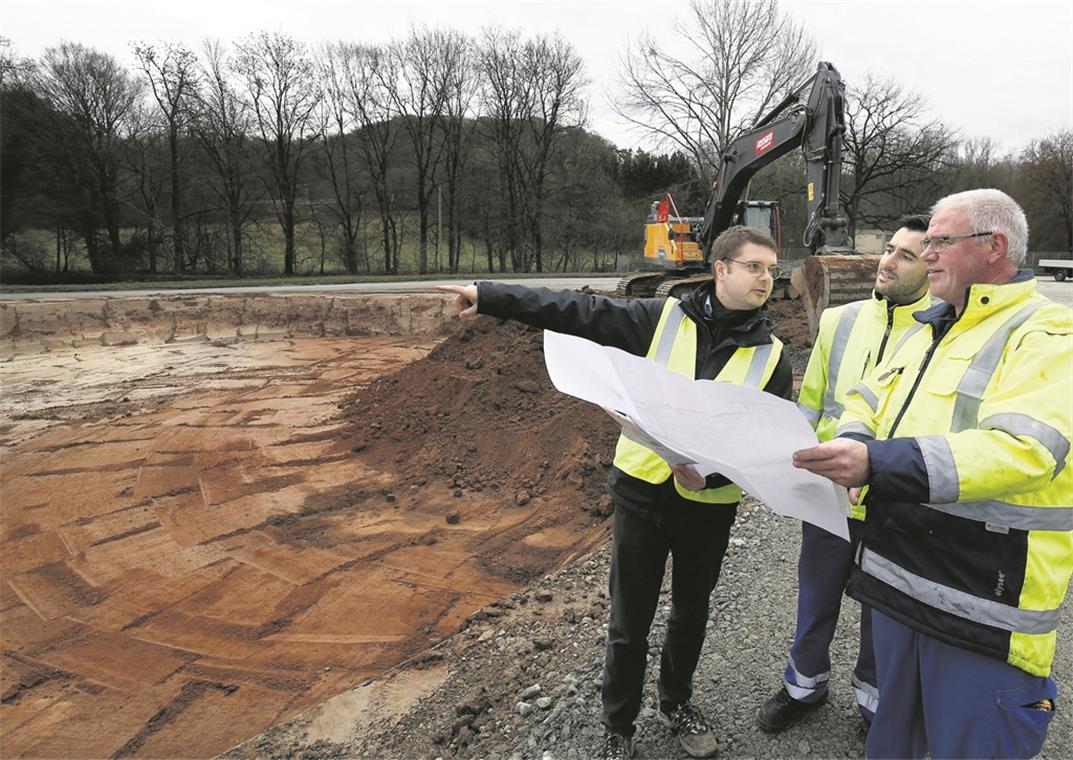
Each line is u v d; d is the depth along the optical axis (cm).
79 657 434
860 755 261
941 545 171
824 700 288
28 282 3047
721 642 338
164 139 3431
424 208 3909
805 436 168
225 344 1723
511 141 3994
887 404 198
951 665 174
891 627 186
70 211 3209
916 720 190
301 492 693
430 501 657
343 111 3666
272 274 3644
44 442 880
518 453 701
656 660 328
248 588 509
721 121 3225
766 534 450
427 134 3997
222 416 985
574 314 252
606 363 187
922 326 212
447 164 4003
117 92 3328
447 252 4362
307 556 556
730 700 296
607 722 262
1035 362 158
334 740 344
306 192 3888
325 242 3922
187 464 783
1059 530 164
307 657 423
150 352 1577
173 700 390
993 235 172
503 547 554
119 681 409
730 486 233
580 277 3120
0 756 352
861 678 266
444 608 468
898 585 179
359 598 488
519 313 256
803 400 294
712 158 3331
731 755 266
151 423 956
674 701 272
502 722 314
